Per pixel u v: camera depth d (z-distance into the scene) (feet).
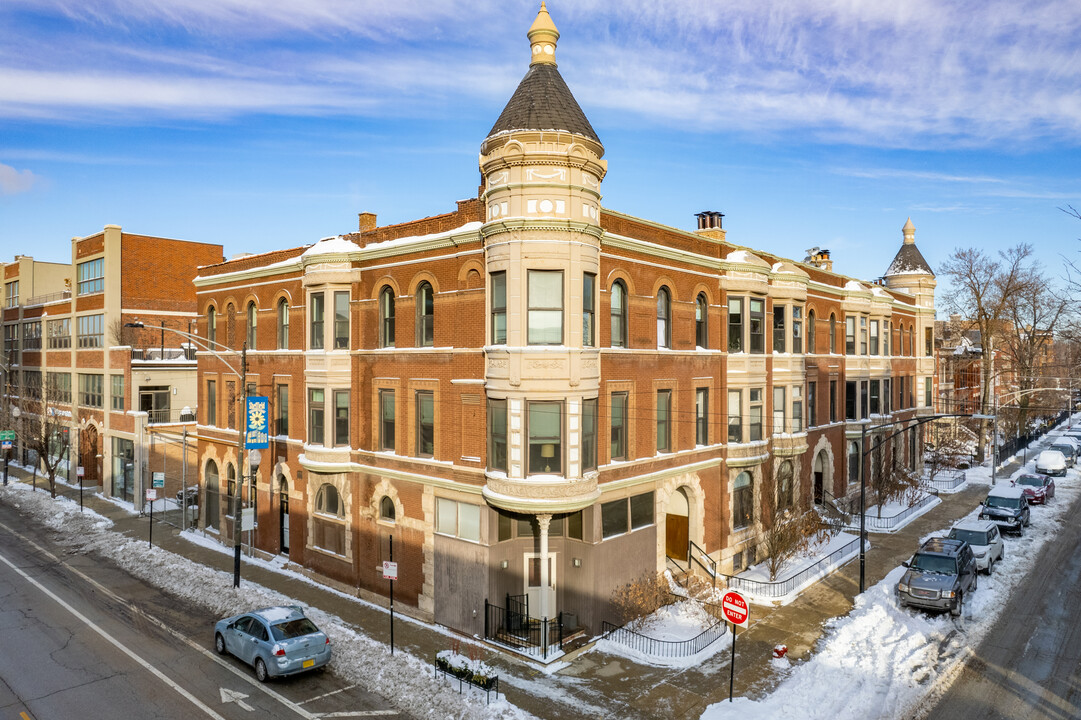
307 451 84.33
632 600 70.95
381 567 78.43
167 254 154.30
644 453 76.07
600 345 69.26
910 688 56.13
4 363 200.03
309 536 88.22
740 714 51.08
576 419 64.23
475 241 69.10
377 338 80.79
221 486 106.32
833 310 118.01
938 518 118.62
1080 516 122.52
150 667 60.29
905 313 149.59
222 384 107.14
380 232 82.23
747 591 80.18
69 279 197.47
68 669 59.62
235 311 104.58
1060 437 244.42
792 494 98.58
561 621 64.80
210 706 53.16
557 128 63.52
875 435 127.65
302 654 57.36
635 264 75.25
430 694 54.39
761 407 92.73
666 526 86.69
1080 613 74.08
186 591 81.41
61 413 162.30
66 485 153.89
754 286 90.53
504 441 66.13
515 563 69.41
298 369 90.74
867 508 121.70
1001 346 227.61
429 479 72.95
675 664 61.00
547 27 68.39
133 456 133.08
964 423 213.25
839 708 52.44
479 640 66.69
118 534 108.88
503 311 65.87
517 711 51.65
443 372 72.69
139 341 148.25
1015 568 90.58
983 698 54.65
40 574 88.48
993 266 180.86
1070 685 57.06
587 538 67.92
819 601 77.71
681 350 82.33
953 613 72.28
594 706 53.26
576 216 63.98
